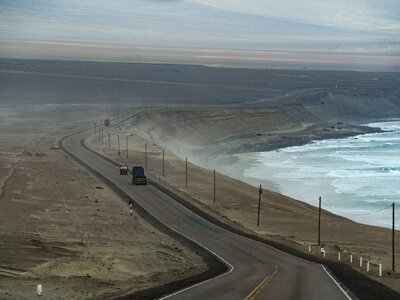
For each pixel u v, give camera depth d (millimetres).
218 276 56844
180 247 75688
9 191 105625
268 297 45344
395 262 77375
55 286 48875
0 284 48688
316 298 45844
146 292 47031
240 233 86875
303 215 110188
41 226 79688
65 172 133625
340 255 77062
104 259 63281
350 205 137250
